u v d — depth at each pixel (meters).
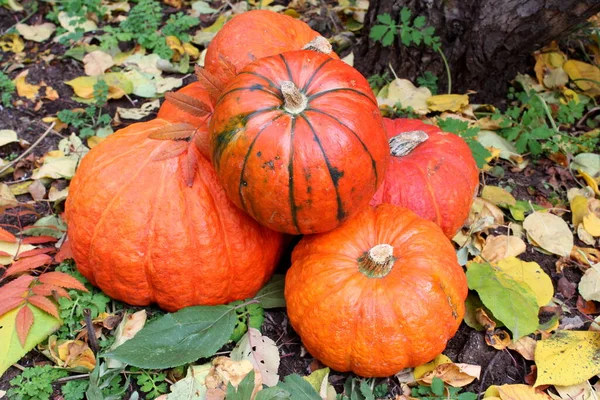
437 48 1.29
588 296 1.08
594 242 1.17
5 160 1.23
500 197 1.19
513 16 1.22
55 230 1.10
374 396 0.95
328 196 0.87
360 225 0.95
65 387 0.94
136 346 0.91
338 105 0.88
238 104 0.87
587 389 0.97
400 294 0.89
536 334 1.03
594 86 1.42
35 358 0.97
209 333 0.95
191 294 0.96
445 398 0.94
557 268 1.12
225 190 0.91
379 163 0.89
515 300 1.00
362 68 1.40
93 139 1.25
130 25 1.45
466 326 1.04
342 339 0.90
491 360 1.00
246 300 1.01
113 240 0.93
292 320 0.95
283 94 0.85
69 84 1.34
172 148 0.93
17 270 0.99
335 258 0.93
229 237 0.95
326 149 0.85
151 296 0.97
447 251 0.94
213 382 0.93
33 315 0.96
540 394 0.96
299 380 0.92
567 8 1.18
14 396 0.93
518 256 1.14
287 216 0.89
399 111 1.30
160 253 0.93
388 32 1.28
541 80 1.42
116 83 1.35
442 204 1.01
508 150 1.29
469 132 1.20
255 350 0.96
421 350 0.91
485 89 1.36
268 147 0.85
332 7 1.54
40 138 1.27
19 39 1.46
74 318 0.99
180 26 1.48
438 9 1.27
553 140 1.30
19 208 1.16
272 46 1.07
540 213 1.17
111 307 1.02
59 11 1.52
